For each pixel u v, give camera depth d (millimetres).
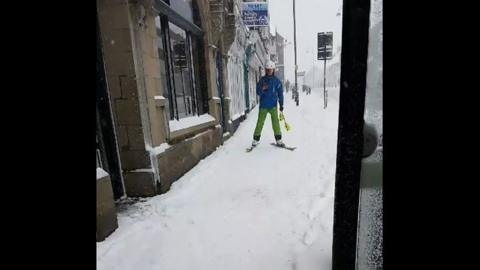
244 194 3906
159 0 4484
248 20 14367
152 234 2932
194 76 6648
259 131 6684
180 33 5824
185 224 3115
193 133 5691
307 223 2984
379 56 1145
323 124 10539
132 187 3914
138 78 3803
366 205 1228
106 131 3762
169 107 5035
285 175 4676
